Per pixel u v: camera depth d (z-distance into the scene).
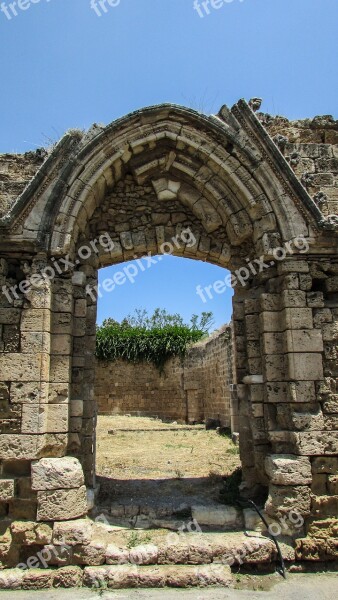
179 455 15.29
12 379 7.54
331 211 8.59
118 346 34.22
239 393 9.09
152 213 9.48
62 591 6.57
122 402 33.91
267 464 7.86
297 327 8.02
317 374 7.86
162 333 33.91
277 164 8.39
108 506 8.55
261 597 6.29
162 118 8.68
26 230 7.93
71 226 8.13
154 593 6.47
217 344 26.20
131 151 8.77
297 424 7.68
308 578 6.96
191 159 9.01
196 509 8.09
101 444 18.56
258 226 8.59
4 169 8.52
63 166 8.25
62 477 7.25
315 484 7.59
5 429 7.42
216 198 8.97
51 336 7.97
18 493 7.34
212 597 6.30
